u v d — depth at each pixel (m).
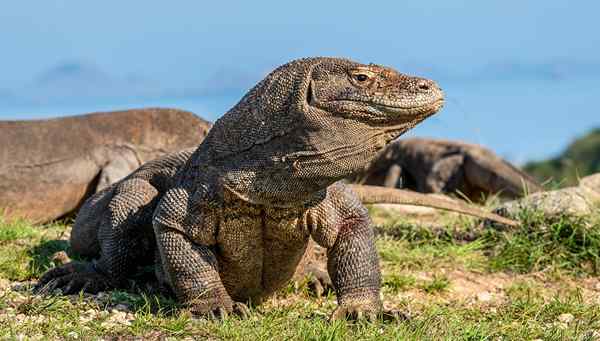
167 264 19.47
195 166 19.73
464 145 50.91
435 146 51.81
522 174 47.91
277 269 20.48
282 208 19.27
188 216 19.39
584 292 25.42
